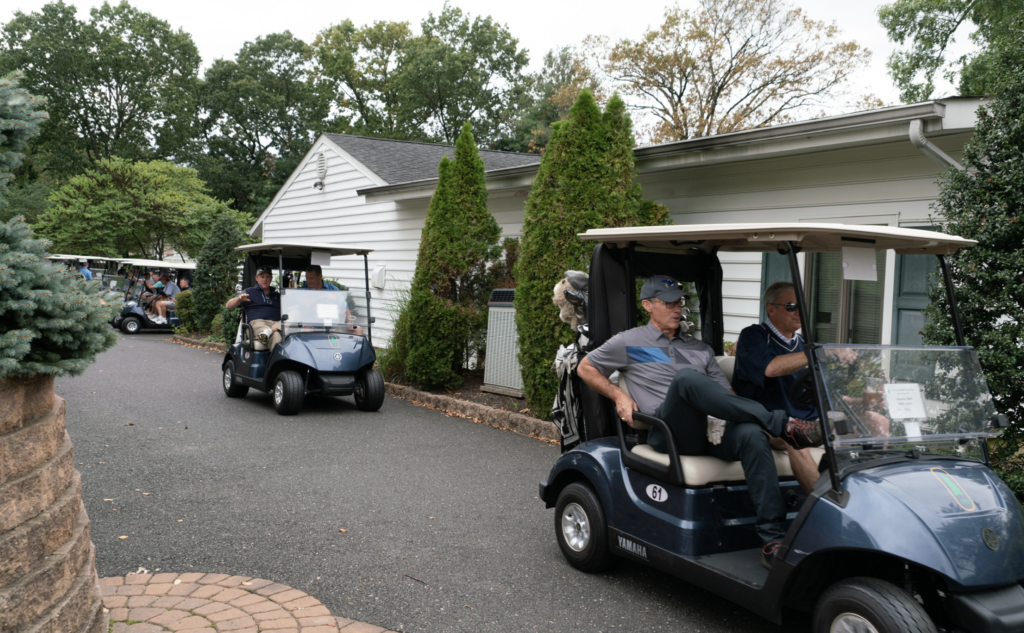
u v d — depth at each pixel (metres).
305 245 8.97
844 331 7.05
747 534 3.52
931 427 3.05
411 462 6.39
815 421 3.66
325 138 15.59
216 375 11.46
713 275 4.47
